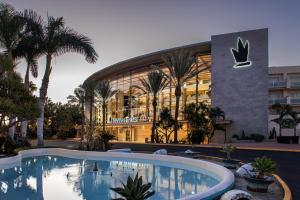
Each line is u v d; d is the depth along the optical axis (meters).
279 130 38.25
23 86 22.09
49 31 27.72
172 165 18.66
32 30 27.48
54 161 21.23
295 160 17.52
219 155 21.41
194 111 35.81
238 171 12.12
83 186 12.13
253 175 9.91
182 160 18.17
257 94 37.97
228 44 40.09
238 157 19.78
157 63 48.94
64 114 62.53
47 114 61.72
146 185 6.46
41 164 19.55
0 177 14.47
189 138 35.84
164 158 19.77
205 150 25.72
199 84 44.69
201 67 44.72
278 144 30.17
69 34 28.47
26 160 21.86
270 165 9.45
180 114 44.69
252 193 9.11
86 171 16.28
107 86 50.06
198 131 35.12
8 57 22.36
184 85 45.88
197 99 44.12
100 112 61.09
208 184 12.27
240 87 38.78
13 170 16.83
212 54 40.66
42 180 13.56
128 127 53.44
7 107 19.67
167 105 46.75
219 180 12.93
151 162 20.38
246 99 38.34
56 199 9.94
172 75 37.22
